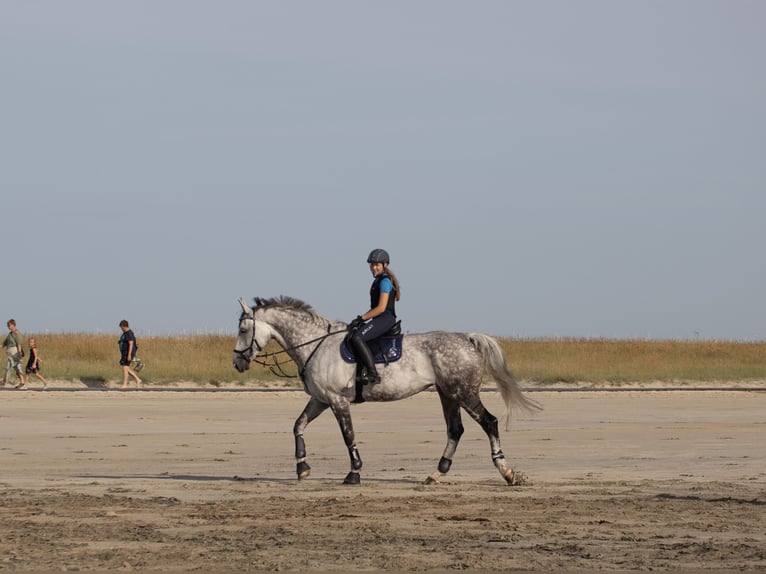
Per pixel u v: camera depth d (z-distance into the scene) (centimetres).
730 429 2703
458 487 1617
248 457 2080
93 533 1193
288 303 1731
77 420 2808
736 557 1080
